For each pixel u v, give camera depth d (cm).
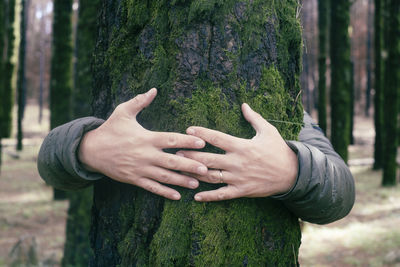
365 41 1944
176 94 99
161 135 95
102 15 110
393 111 591
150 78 101
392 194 549
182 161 94
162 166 95
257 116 98
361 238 392
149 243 100
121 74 104
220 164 95
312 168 97
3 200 563
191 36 99
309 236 419
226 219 98
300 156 97
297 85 107
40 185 662
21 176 723
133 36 104
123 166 96
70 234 289
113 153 96
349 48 494
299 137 110
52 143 100
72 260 286
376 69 713
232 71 99
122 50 104
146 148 95
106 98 108
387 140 600
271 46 102
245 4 100
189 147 95
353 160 840
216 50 99
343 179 101
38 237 411
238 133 99
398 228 407
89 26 296
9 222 459
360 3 1908
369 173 718
